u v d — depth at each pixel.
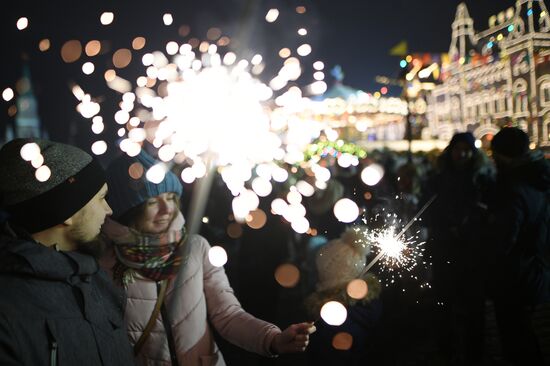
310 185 5.60
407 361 4.98
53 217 1.75
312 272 4.95
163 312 2.55
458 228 5.13
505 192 4.29
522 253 4.26
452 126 29.81
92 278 1.94
